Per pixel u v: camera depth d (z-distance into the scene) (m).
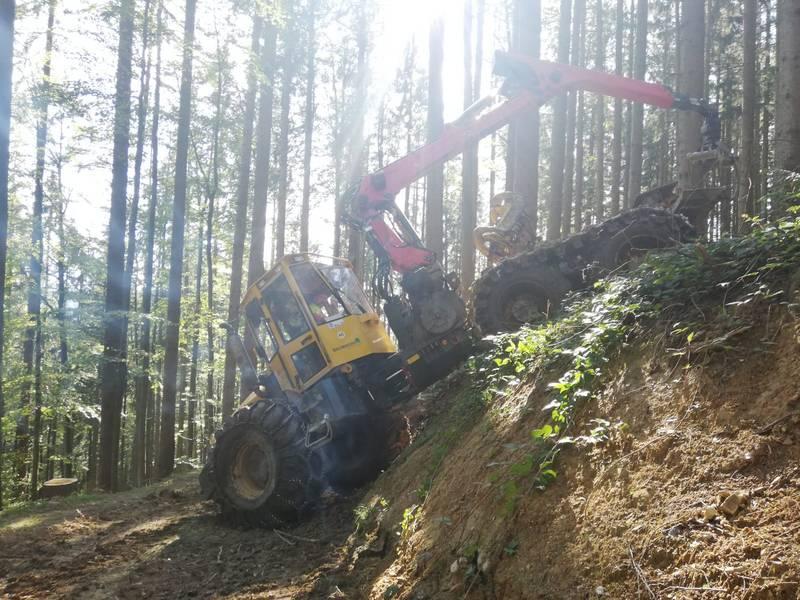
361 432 7.43
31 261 15.22
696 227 8.11
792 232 3.49
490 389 5.17
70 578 5.60
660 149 22.75
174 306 13.69
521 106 8.12
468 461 4.24
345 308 7.37
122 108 12.80
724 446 2.60
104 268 16.64
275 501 6.62
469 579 3.14
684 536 2.35
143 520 7.77
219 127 19.19
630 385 3.38
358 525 5.57
